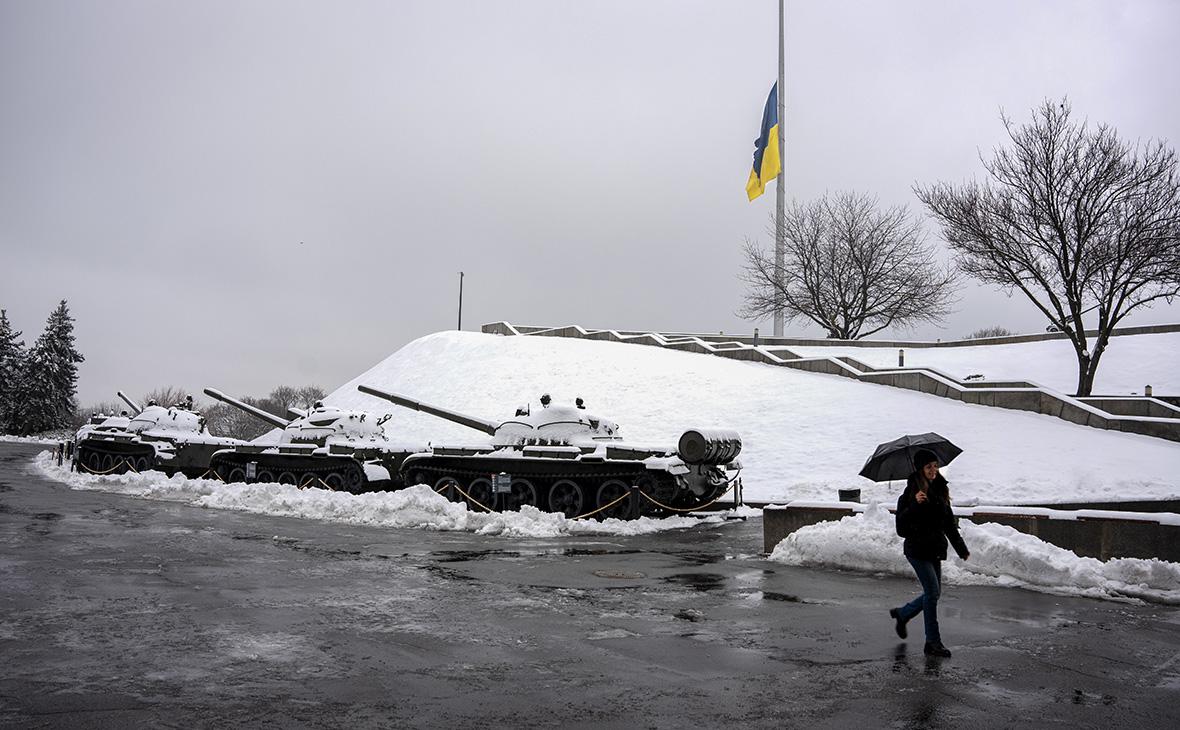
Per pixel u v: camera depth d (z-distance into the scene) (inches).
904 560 464.1
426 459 848.9
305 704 230.7
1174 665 286.2
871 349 1749.5
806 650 299.4
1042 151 1327.5
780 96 1893.5
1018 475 832.9
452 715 224.2
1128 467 810.2
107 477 1019.3
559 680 257.6
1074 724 225.8
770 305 2194.9
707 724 221.0
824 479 935.7
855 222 2166.6
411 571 456.8
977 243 1408.7
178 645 289.4
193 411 1293.1
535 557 521.0
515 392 1473.9
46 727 208.8
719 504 821.9
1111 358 1464.1
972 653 298.2
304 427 970.1
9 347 2935.5
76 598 365.1
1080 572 424.5
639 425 1223.5
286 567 460.4
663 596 396.8
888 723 224.1
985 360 1563.7
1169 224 1248.8
